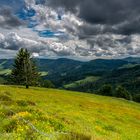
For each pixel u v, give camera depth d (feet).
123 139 85.35
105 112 181.16
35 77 342.64
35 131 46.70
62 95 285.84
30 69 340.59
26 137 42.78
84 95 342.64
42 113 72.13
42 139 42.88
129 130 116.78
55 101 189.47
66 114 115.44
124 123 146.82
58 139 44.57
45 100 183.42
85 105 210.79
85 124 92.53
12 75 347.97
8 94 180.55
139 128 140.77
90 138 47.55
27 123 52.95
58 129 58.29
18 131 46.34
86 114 138.92
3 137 41.78
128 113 213.87
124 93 503.20
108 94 504.84
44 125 57.16
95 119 120.16
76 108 165.17
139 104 360.69
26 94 215.31
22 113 65.21
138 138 98.89
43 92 283.59
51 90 341.62
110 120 141.38
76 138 46.32
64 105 170.09
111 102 306.96
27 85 332.80
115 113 190.90
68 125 68.85
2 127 50.52
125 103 332.80
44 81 545.44
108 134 85.71
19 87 320.50
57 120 68.13
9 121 54.70
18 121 53.47
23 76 337.52
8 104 96.84
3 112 65.46
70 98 261.65
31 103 119.75
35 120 59.98
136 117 196.44
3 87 268.21
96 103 255.70
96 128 90.48
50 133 48.83
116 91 509.35
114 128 107.65
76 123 82.89
